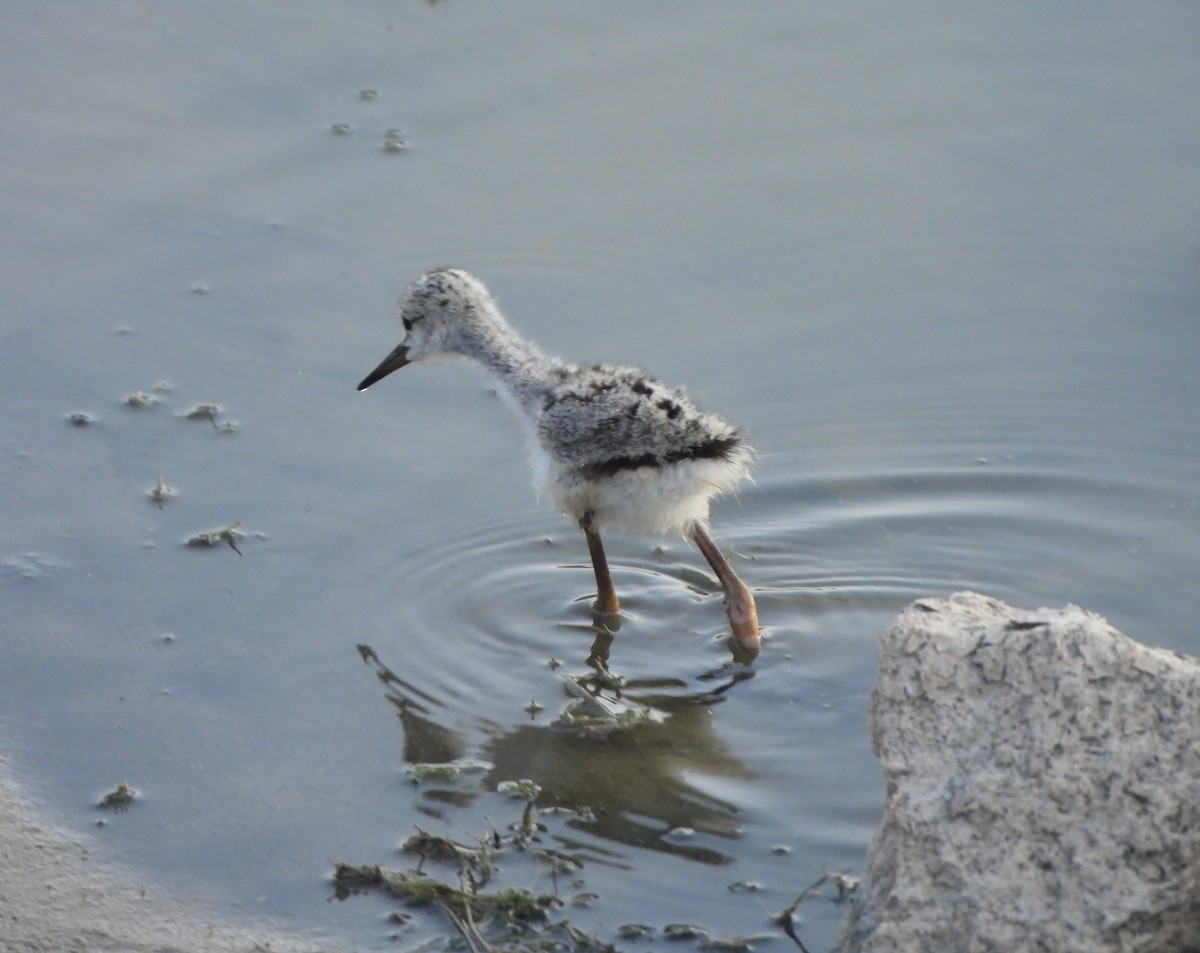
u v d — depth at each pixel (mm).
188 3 16984
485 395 12742
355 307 13352
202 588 10516
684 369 12594
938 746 6516
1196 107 14812
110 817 8398
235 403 12383
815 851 8133
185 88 15750
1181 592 10398
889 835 6727
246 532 11078
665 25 16406
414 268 13656
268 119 15359
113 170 14742
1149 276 13242
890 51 15789
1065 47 15695
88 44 16375
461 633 10250
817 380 12594
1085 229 13703
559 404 10414
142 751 8961
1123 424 12102
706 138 14867
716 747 9141
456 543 11125
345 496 11508
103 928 7535
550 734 9258
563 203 14297
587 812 8484
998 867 6262
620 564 11172
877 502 11602
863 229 13852
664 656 10102
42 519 11133
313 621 10258
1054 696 6410
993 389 12445
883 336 12938
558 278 13492
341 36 16422
